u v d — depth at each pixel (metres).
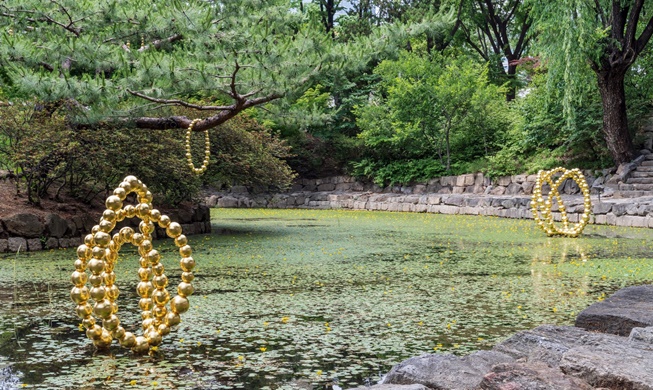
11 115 10.45
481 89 23.42
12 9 10.48
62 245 10.27
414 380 3.14
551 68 18.44
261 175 14.24
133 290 6.43
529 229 14.98
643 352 3.03
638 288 4.84
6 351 4.24
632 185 18.08
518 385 2.59
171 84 9.64
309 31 9.85
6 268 7.88
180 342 4.48
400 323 5.07
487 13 30.16
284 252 10.01
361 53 10.28
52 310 5.50
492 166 22.23
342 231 14.30
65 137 10.49
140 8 11.04
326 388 3.50
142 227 4.43
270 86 10.04
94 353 4.20
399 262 8.86
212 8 10.77
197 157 13.03
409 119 23.89
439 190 23.78
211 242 11.62
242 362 3.99
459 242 11.85
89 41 9.46
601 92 18.91
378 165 25.91
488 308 5.66
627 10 18.27
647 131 20.44
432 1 27.41
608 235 13.36
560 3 17.52
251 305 5.79
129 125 10.79
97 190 12.19
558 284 6.99
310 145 26.73
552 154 20.77
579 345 3.30
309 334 4.71
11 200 10.77
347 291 6.54
